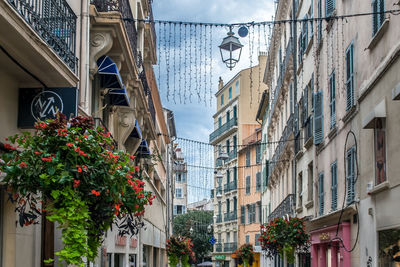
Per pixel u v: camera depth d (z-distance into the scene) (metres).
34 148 7.27
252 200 54.72
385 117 11.25
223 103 64.31
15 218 8.73
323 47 18.22
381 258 11.62
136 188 8.34
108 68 13.68
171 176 54.00
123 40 14.12
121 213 8.64
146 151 23.31
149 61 27.41
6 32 7.57
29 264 9.38
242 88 59.06
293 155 26.17
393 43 10.77
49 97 9.23
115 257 18.39
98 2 13.62
